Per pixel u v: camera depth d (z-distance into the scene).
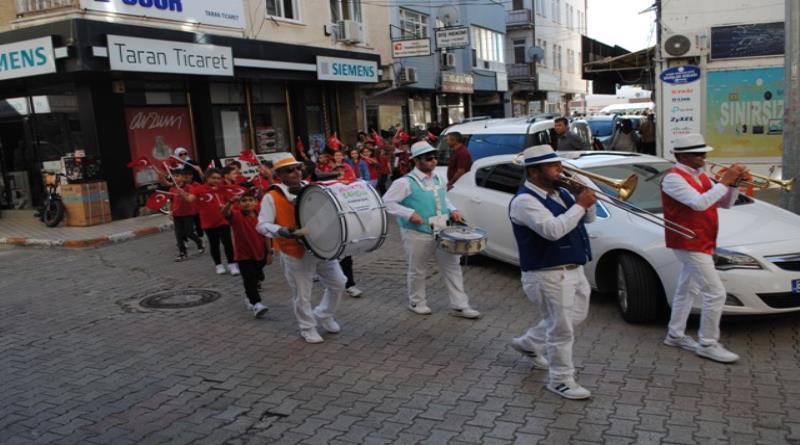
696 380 4.81
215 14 14.61
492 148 10.77
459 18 27.77
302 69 16.94
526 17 36.72
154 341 6.27
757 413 4.27
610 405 4.50
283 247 5.91
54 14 11.94
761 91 12.61
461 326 6.32
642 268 5.86
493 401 4.65
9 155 14.69
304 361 5.61
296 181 6.00
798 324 5.83
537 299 4.61
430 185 6.50
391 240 10.73
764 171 12.83
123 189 13.33
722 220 6.05
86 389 5.18
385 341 6.00
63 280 8.93
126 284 8.55
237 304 7.43
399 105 23.61
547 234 4.30
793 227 5.85
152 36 12.72
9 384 5.34
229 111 16.34
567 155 7.97
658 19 13.12
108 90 13.09
